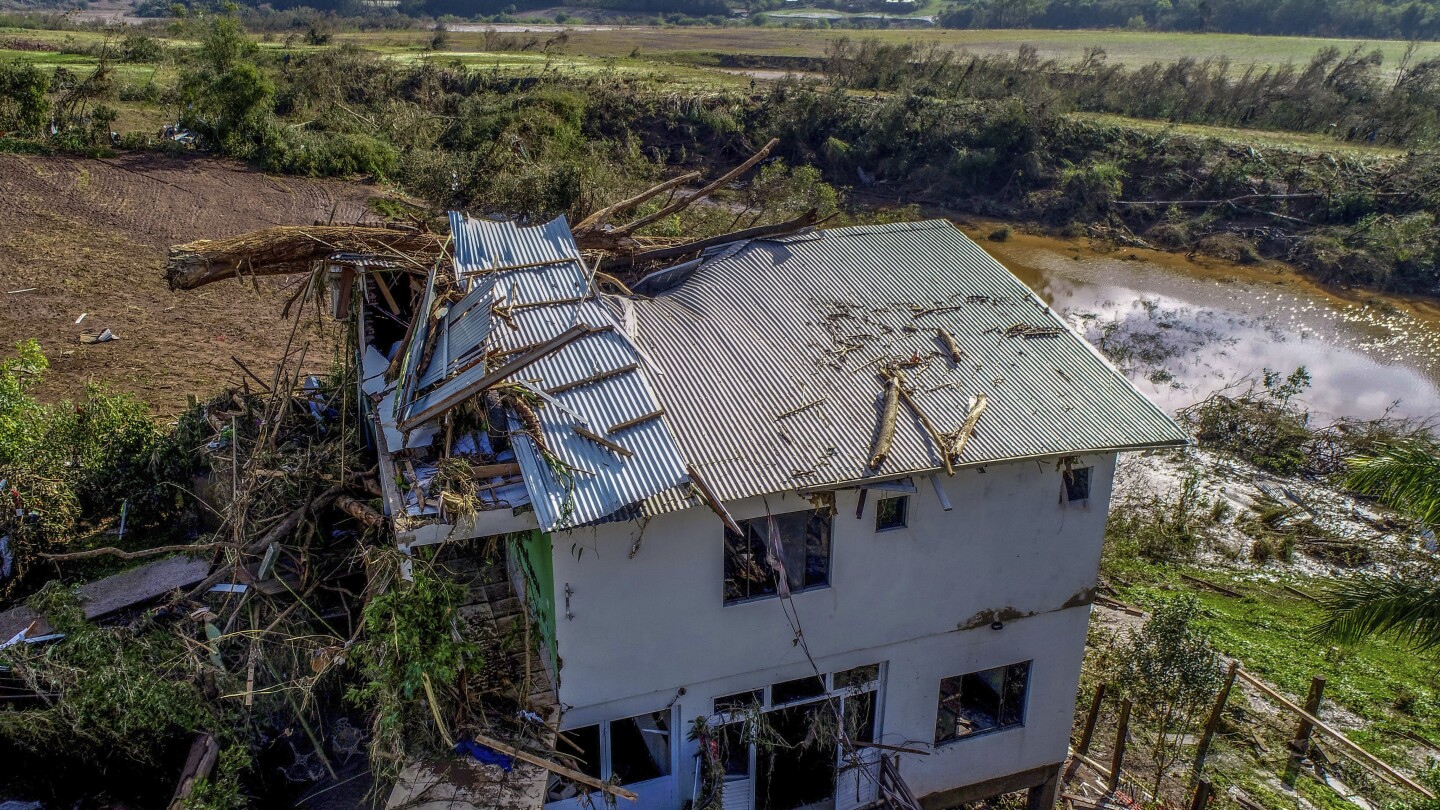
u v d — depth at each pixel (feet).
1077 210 145.48
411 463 34.35
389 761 35.01
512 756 34.55
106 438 57.06
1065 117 157.69
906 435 36.14
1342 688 60.29
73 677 36.88
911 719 41.81
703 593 35.81
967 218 147.43
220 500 50.75
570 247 44.27
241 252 44.01
